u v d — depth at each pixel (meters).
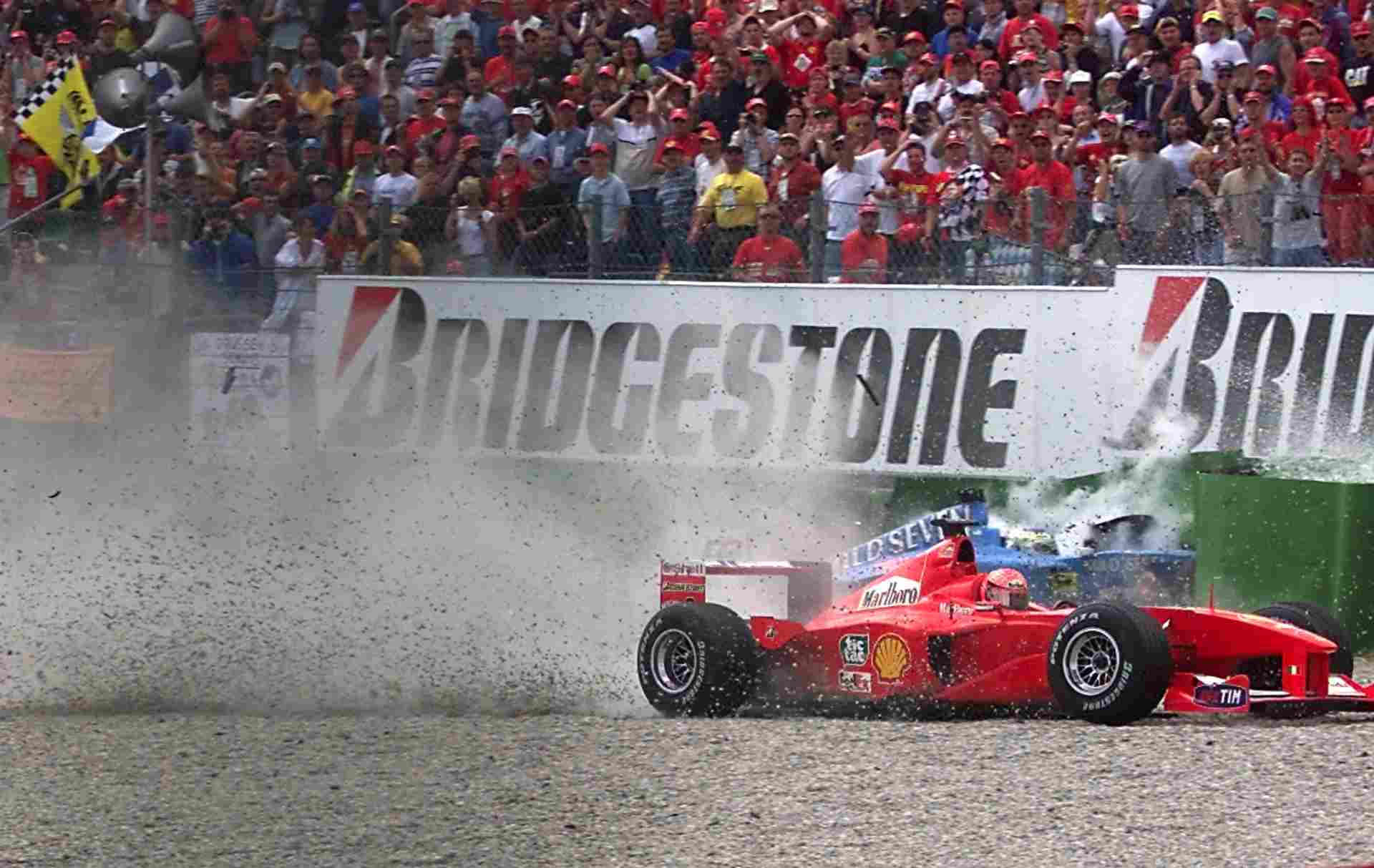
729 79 57.19
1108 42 56.72
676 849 21.28
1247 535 39.31
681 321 49.09
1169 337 43.28
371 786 24.94
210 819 23.23
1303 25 51.88
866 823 22.22
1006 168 50.91
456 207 54.03
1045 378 44.59
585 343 50.25
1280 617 30.81
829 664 32.06
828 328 47.22
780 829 22.03
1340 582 38.41
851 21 60.31
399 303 53.06
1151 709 27.97
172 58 61.62
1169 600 39.47
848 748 26.95
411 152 61.28
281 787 25.00
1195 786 23.75
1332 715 29.97
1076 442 44.16
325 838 22.16
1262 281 42.31
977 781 24.39
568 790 24.42
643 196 56.28
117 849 21.86
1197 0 55.47
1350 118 48.59
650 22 62.59
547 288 50.91
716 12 60.81
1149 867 19.98
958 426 45.47
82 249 58.72
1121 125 52.00
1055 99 54.19
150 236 57.91
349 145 62.69
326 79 66.94
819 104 55.56
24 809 24.11
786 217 49.69
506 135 60.94
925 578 31.86
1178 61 53.56
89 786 25.36
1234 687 28.14
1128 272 43.88
